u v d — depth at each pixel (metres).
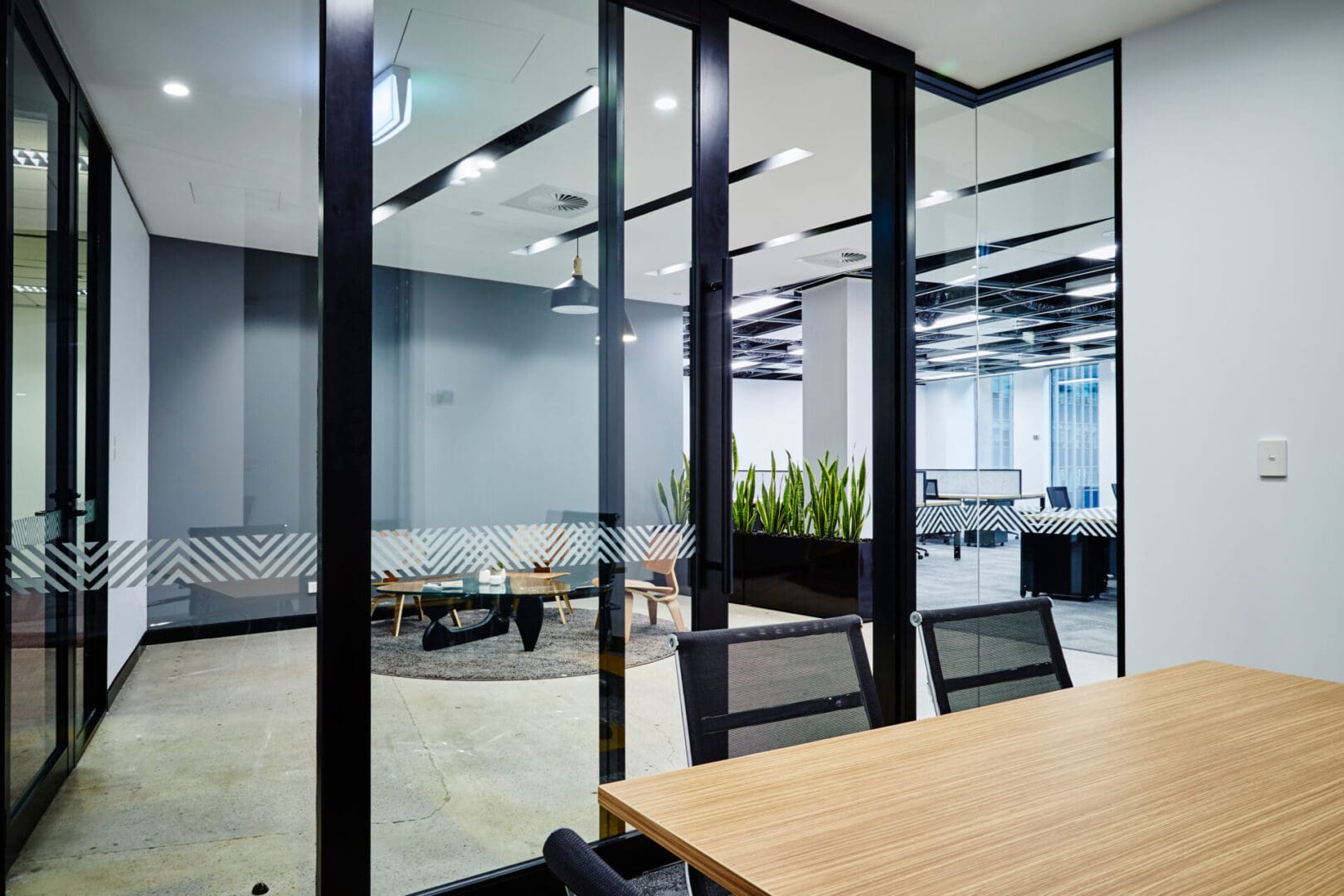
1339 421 2.84
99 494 1.86
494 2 2.37
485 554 2.32
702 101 2.75
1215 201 3.12
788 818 1.15
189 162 1.96
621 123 2.62
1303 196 2.92
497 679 2.34
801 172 4.86
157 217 1.92
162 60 1.94
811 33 3.07
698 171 2.75
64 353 1.83
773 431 18.03
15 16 1.80
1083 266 3.51
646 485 2.65
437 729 2.23
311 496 2.08
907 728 1.56
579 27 2.53
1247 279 3.05
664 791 1.25
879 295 3.50
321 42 2.08
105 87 1.88
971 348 3.66
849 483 7.39
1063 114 3.55
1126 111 3.35
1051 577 3.62
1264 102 3.00
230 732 1.98
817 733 1.67
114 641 1.87
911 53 3.40
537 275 2.45
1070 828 1.12
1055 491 3.59
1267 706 1.71
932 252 3.59
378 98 2.16
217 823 1.97
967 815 1.16
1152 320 3.29
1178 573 3.22
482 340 2.34
